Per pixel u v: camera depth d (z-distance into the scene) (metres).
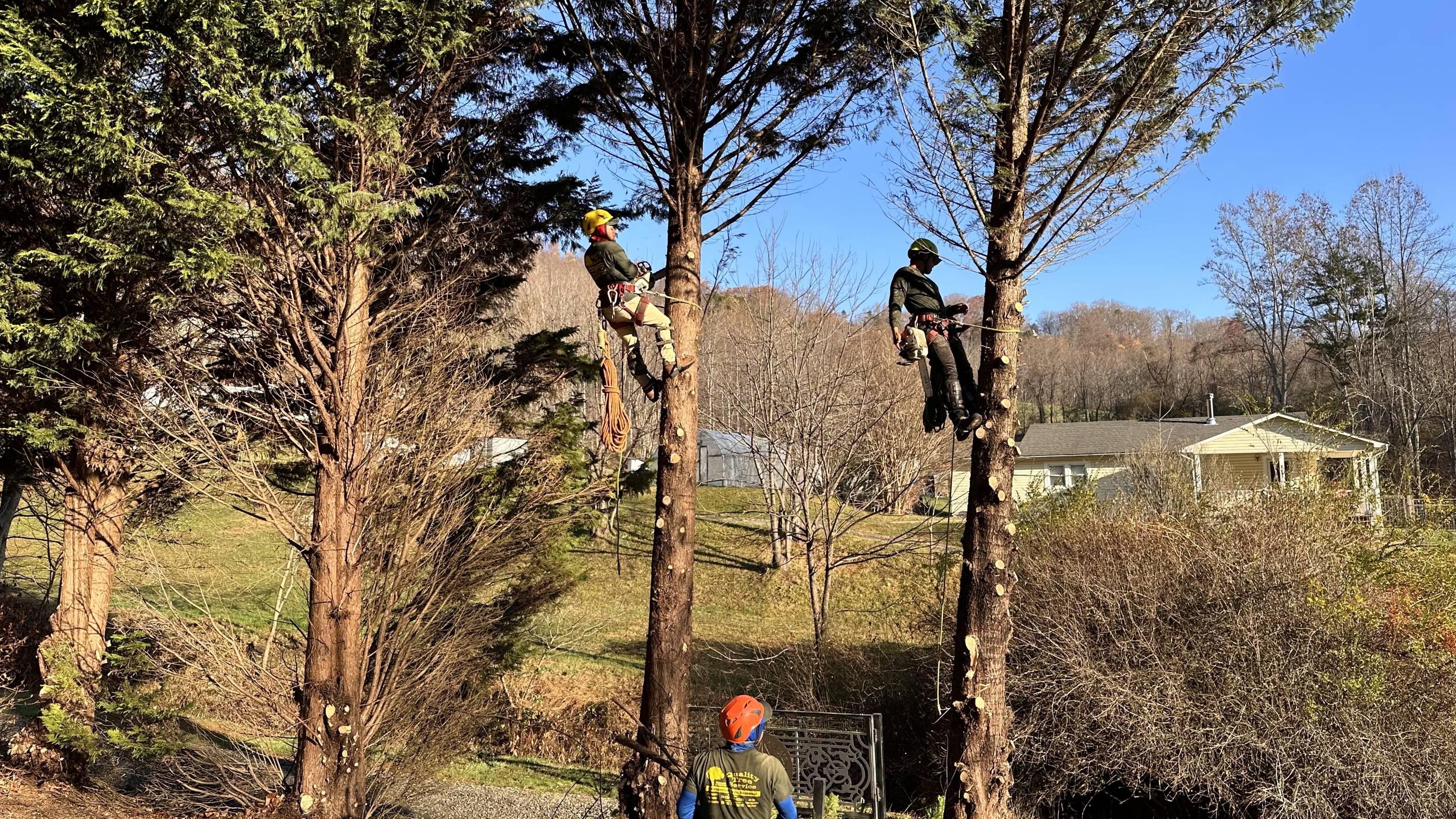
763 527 29.05
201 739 11.05
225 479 9.21
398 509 9.72
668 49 8.83
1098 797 12.01
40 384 9.48
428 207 11.08
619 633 20.92
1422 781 9.69
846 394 17.03
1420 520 11.41
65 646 10.66
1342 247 40.81
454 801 11.60
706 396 23.27
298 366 8.88
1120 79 7.64
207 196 7.44
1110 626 11.23
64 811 9.54
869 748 10.17
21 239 9.66
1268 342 44.94
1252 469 29.31
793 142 9.84
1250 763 10.33
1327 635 10.24
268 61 7.77
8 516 15.69
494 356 12.64
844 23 9.16
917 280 7.04
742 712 5.03
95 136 7.45
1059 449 33.12
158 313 9.55
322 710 8.71
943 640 13.89
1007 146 7.54
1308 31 6.69
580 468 13.23
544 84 11.13
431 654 9.98
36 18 7.77
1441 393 33.84
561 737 14.71
